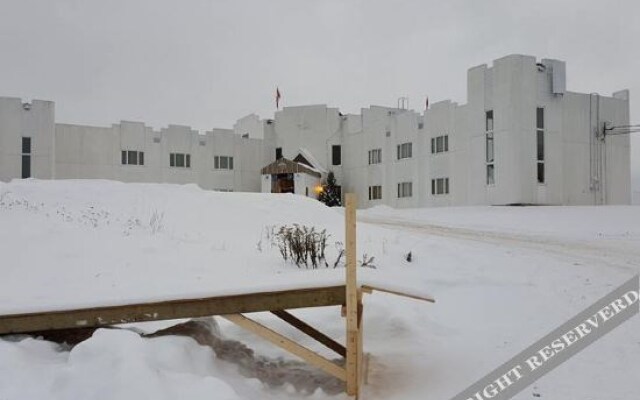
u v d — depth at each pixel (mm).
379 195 45375
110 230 13438
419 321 7621
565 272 11453
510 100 32250
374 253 13031
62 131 41906
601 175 35812
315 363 5008
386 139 44062
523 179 31984
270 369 5793
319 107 50719
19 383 4191
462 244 15906
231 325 7355
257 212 19406
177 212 17672
